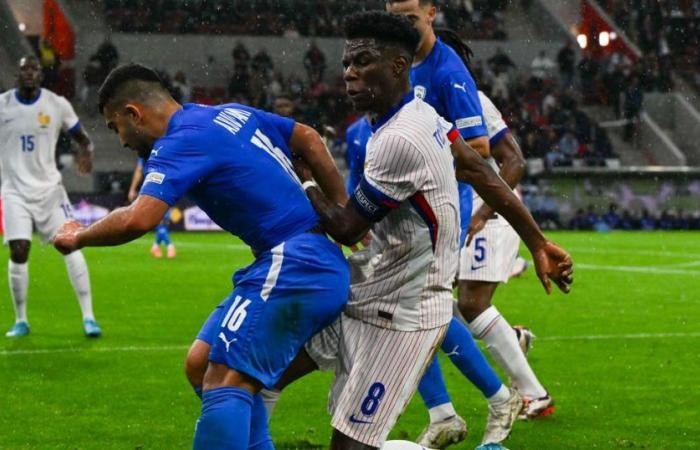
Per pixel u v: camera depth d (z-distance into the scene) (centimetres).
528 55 7575
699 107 7519
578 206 6166
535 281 3438
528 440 1380
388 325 983
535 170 6138
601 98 7250
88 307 2261
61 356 2002
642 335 2311
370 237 1132
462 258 1445
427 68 1366
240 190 976
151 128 988
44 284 3234
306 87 6888
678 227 6197
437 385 1284
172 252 4178
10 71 6719
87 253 4388
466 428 1310
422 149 945
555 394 1675
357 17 960
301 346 990
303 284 968
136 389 1697
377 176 943
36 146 2264
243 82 6825
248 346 952
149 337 2247
